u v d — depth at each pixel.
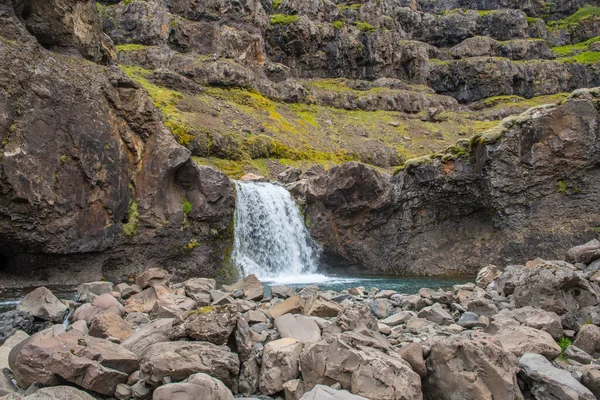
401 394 6.65
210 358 7.37
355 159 61.81
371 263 30.86
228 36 71.38
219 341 7.88
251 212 30.14
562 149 25.41
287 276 30.20
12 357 7.49
